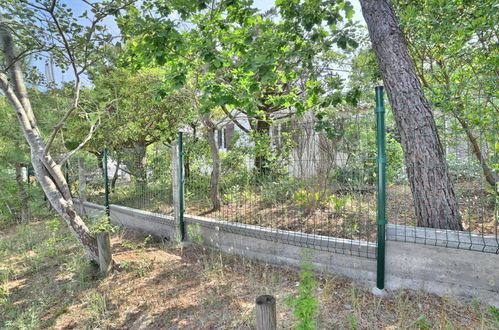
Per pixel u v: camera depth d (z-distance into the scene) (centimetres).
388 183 480
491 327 231
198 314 289
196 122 871
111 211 677
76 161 850
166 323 280
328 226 432
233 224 430
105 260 393
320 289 309
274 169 520
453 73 517
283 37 405
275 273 359
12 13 338
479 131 345
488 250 258
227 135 940
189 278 365
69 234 607
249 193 554
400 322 246
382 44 368
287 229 436
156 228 555
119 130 775
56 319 305
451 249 273
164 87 387
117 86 730
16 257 503
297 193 495
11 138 690
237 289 328
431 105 346
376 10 373
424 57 506
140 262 420
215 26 400
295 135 483
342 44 362
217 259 416
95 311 303
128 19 350
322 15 351
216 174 583
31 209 812
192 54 423
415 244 288
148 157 639
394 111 363
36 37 365
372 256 309
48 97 596
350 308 274
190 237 479
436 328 236
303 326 196
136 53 396
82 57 396
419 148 343
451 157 395
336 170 456
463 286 270
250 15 377
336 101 417
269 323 185
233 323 268
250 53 372
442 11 381
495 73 428
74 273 405
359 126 378
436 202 335
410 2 445
